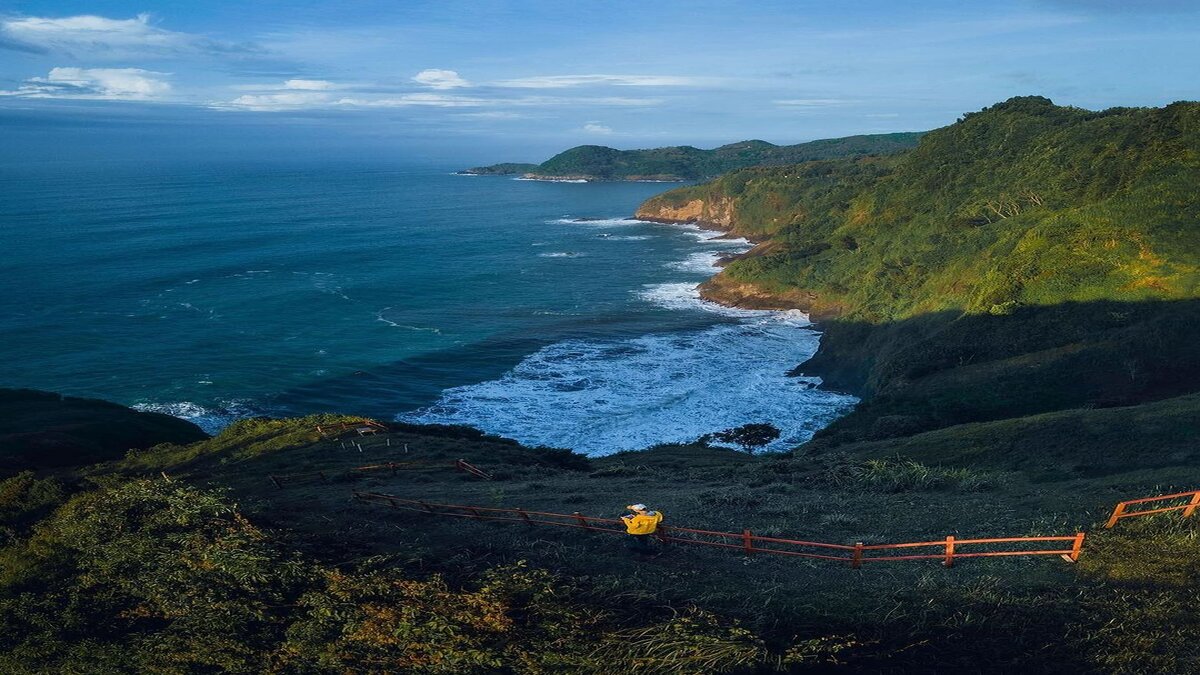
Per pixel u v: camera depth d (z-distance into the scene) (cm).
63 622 1442
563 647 1202
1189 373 4228
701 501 2198
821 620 1255
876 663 1148
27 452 3756
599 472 3136
